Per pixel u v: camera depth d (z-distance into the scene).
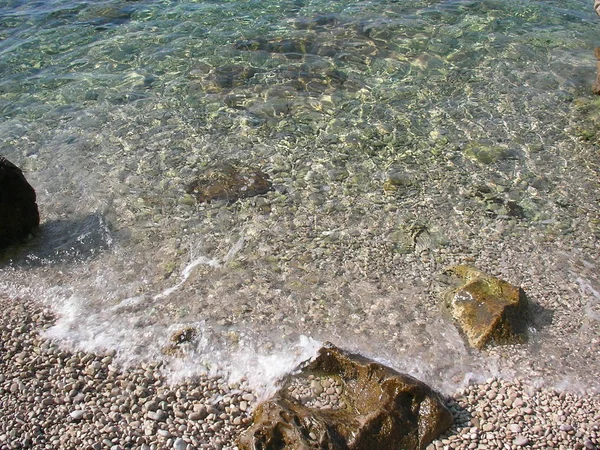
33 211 2.60
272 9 4.25
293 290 2.33
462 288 2.22
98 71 3.66
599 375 2.02
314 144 3.05
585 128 3.13
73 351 2.13
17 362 2.09
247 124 3.19
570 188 2.79
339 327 2.19
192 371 2.05
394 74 3.54
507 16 4.08
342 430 1.77
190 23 4.12
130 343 2.15
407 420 1.81
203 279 2.39
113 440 1.84
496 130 3.12
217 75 3.57
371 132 3.12
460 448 1.80
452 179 2.84
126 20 4.20
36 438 1.85
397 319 2.21
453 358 2.07
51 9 4.38
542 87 3.42
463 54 3.70
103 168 2.95
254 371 2.04
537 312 2.23
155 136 3.13
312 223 2.62
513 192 2.77
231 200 2.74
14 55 3.84
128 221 2.67
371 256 2.47
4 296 2.35
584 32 3.90
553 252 2.48
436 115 3.23
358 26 4.00
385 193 2.77
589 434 1.84
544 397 1.95
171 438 1.85
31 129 3.21
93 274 2.44
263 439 1.75
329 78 3.52
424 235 2.56
